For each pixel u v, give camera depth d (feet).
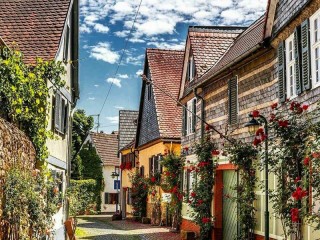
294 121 33.91
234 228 54.19
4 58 42.65
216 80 58.34
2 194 28.94
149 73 106.63
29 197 33.76
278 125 34.55
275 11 42.14
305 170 30.35
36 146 44.68
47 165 48.39
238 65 50.08
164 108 98.94
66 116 64.39
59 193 53.36
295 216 30.17
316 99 33.60
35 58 51.03
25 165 37.58
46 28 55.11
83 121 160.45
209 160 58.65
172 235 72.64
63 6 58.03
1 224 28.17
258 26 59.41
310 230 33.40
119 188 134.72
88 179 149.18
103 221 110.83
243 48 57.00
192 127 69.10
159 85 102.27
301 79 36.50
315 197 29.84
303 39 35.86
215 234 57.72
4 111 40.52
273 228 41.50
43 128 45.09
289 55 39.14
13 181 30.30
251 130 38.42
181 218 74.33
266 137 36.78
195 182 62.28
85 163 155.12
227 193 56.54
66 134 65.00
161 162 79.05
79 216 135.85
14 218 30.53
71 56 66.49
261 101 45.21
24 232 32.83
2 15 56.54
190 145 70.18
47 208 41.09
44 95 45.83
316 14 34.06
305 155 30.35
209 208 58.39
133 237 70.38
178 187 75.46
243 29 74.13
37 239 36.88
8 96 40.14
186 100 73.46
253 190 45.57
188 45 72.13
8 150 31.17
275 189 40.96
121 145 143.95
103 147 165.27
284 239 36.32
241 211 46.24
